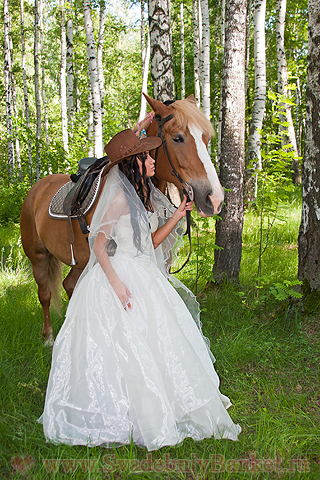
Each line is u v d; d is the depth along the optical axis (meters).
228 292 4.14
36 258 3.36
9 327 3.41
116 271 2.14
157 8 4.79
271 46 18.47
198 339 2.32
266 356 3.03
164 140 2.29
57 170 10.36
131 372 1.97
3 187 12.02
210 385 2.16
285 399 2.47
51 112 23.00
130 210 2.10
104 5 14.93
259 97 9.64
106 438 1.98
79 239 2.70
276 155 4.11
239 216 4.29
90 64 9.09
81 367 2.04
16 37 20.28
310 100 3.27
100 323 2.06
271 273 4.77
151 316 2.10
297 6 16.62
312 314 3.39
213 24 19.58
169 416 1.96
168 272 2.69
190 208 2.33
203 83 11.34
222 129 4.22
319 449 2.06
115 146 2.16
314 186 3.32
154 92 5.06
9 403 2.36
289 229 7.02
